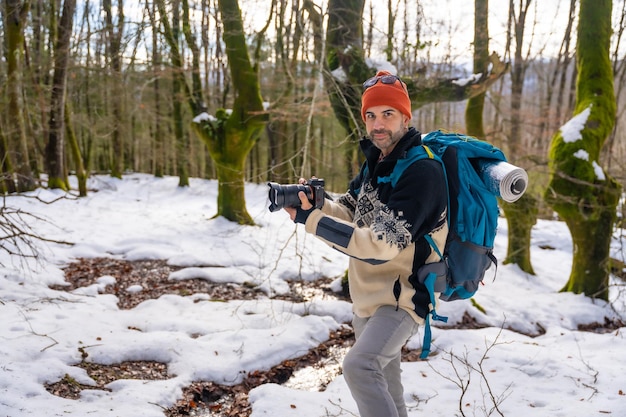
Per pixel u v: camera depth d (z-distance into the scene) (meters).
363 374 1.89
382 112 1.94
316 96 5.66
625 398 3.36
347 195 2.26
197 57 10.01
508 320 5.66
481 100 8.23
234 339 4.27
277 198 1.72
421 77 6.07
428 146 2.02
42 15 13.52
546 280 8.23
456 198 1.95
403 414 2.31
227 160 9.86
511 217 8.42
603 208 6.24
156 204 12.99
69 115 12.94
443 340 4.55
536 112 14.83
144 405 3.11
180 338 4.13
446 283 2.03
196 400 3.41
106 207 11.49
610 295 6.80
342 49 6.06
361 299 2.08
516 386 3.63
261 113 9.20
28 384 3.16
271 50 12.07
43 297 5.00
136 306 5.31
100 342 3.98
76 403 3.07
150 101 17.84
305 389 3.71
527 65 14.34
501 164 1.93
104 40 10.36
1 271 5.58
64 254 6.97
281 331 4.49
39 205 10.25
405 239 1.72
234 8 8.91
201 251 7.60
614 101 6.69
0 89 10.72
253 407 3.22
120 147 19.19
